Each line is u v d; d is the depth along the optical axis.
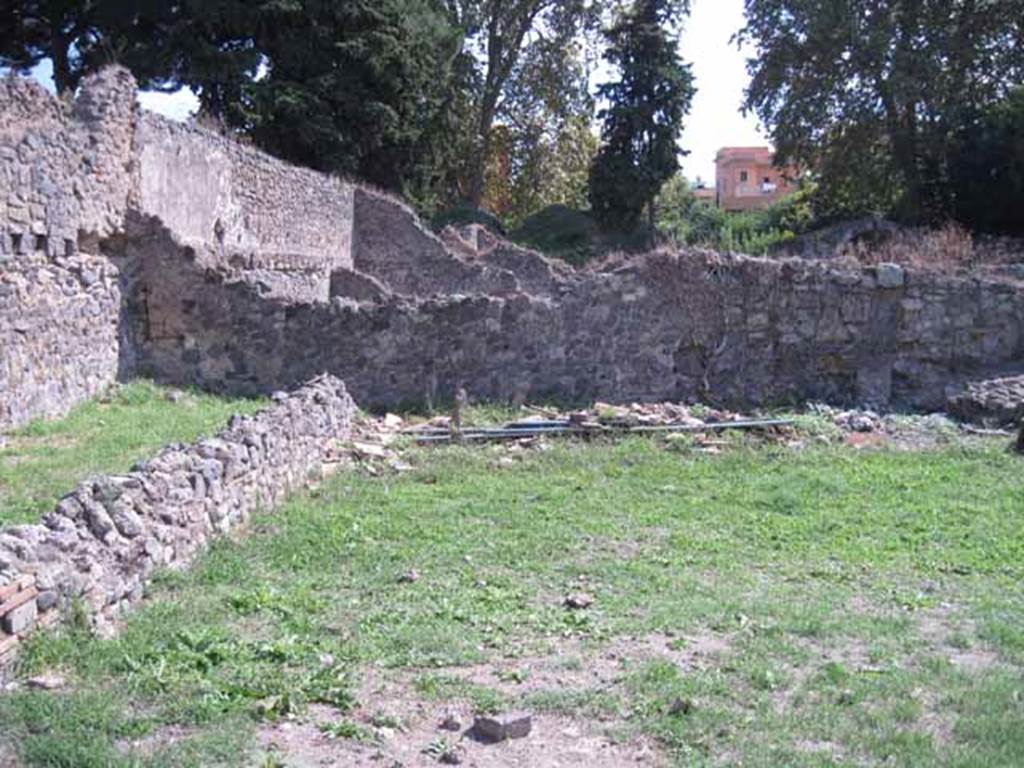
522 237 40.25
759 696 5.04
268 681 5.01
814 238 33.28
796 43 37.97
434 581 6.93
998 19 36.12
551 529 8.45
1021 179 33.44
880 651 5.74
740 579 7.20
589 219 41.81
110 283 14.25
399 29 34.03
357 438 12.24
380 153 36.09
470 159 47.31
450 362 14.89
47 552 5.34
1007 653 5.75
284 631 5.80
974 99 36.06
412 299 15.03
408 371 14.88
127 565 6.05
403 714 4.75
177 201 17.62
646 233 39.78
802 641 5.95
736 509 9.32
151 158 16.28
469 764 4.29
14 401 11.48
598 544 8.07
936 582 7.22
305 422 10.30
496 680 5.21
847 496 9.87
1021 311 15.27
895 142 37.22
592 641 5.81
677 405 14.62
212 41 31.80
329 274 24.47
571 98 47.81
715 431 12.87
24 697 4.57
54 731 4.34
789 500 9.52
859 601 6.77
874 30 35.91
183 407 13.47
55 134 12.84
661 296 15.23
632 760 4.36
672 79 40.88
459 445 12.15
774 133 39.03
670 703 4.88
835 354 15.31
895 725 4.72
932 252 21.00
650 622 6.14
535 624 6.07
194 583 6.60
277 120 32.06
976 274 15.75
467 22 45.22
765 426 13.03
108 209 14.41
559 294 16.23
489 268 27.75
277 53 32.53
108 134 14.45
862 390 15.24
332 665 5.28
